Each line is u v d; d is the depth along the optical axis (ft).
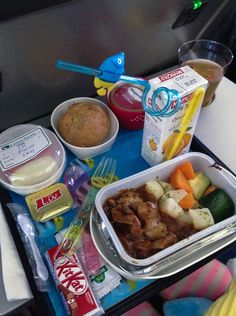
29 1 1.69
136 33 2.31
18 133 2.18
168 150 2.02
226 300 1.78
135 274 1.62
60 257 1.76
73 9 1.89
